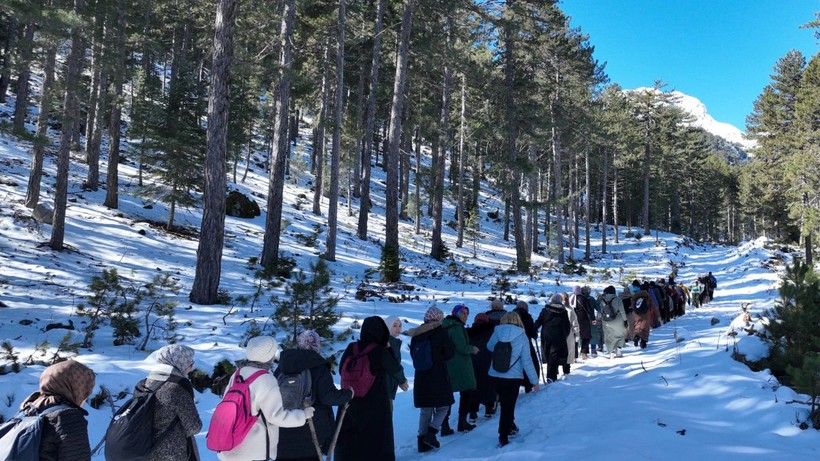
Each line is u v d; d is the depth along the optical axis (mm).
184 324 10406
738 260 43062
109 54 18531
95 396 6391
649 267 41156
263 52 18469
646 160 61531
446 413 6340
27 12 12461
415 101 37281
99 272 14617
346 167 37031
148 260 17047
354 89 38562
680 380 7414
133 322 8867
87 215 19875
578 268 32969
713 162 96312
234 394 3518
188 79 23422
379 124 60969
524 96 29969
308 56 29641
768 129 50469
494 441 6176
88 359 7570
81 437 2762
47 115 18141
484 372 7543
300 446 4047
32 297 11445
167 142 20969
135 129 22156
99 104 21375
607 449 4852
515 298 18594
